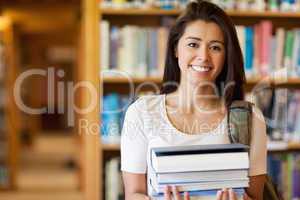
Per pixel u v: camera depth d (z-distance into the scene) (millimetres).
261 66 2961
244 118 1493
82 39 5418
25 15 7617
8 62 6496
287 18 3256
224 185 1349
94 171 2850
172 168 1320
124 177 1531
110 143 2879
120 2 2914
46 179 7465
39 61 13008
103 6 2896
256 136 1508
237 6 2977
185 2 2951
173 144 1451
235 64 1567
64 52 14977
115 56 2908
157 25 3180
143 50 2918
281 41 2969
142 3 2941
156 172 1327
